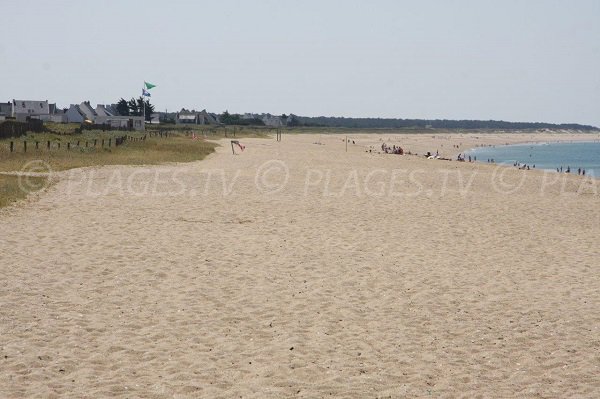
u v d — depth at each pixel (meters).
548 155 133.12
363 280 14.49
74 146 55.69
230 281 14.12
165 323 11.21
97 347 9.96
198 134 136.62
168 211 23.52
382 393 8.58
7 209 22.48
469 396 8.56
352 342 10.55
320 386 8.75
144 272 14.62
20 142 53.69
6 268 14.48
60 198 26.19
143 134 100.75
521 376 9.30
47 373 8.89
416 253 17.58
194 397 8.29
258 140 126.38
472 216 24.83
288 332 10.94
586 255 17.91
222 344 10.30
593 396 8.64
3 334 10.34
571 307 12.77
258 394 8.43
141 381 8.74
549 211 27.34
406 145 158.50
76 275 14.15
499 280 14.86
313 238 19.27
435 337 10.88
